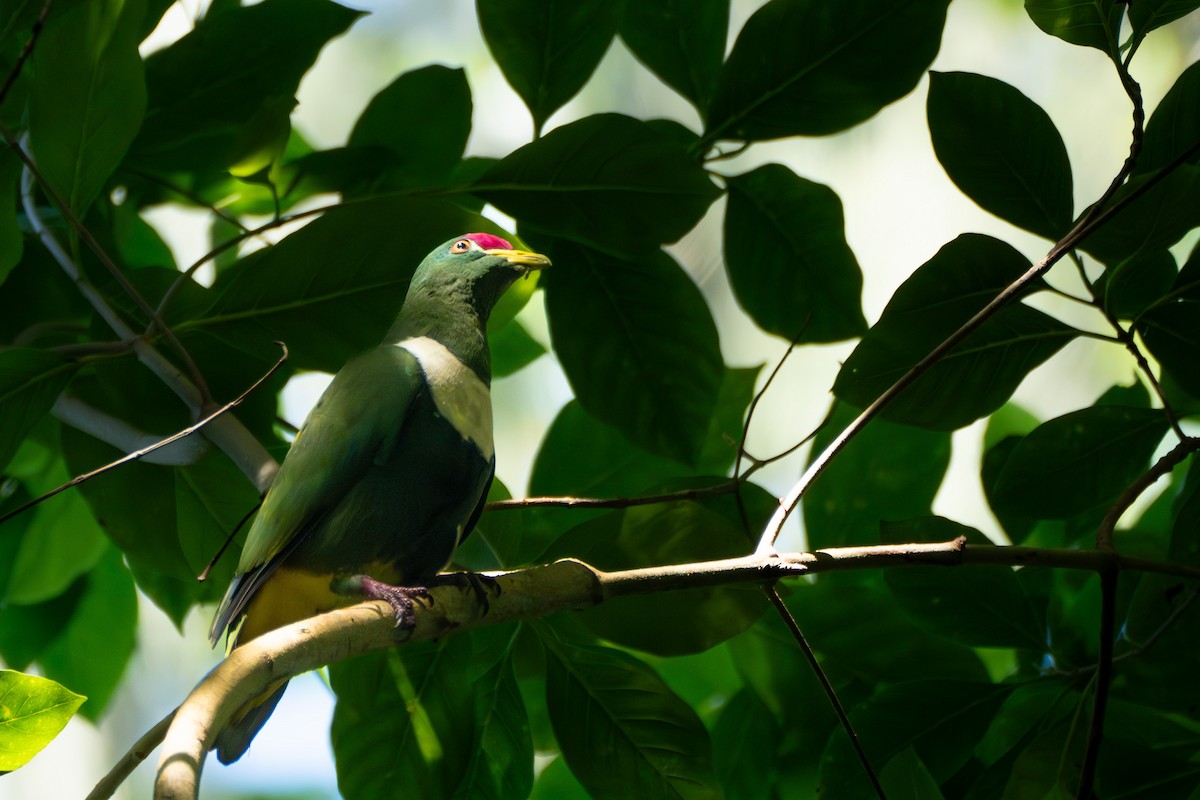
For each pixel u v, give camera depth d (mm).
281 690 6945
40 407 7797
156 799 4266
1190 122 7305
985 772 8078
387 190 9438
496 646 8047
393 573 7328
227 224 10539
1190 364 7742
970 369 7863
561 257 9156
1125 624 7941
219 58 8875
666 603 7266
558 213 8352
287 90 9094
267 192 9617
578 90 8672
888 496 9164
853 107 8422
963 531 8047
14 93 8570
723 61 8859
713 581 6219
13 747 5867
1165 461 7000
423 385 7477
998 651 9828
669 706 7605
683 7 8773
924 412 7934
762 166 8938
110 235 9352
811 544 9156
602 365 9141
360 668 7797
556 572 6254
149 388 8539
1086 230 6527
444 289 8023
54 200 7551
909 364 7812
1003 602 8094
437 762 7789
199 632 15492
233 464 8727
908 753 6996
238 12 8758
